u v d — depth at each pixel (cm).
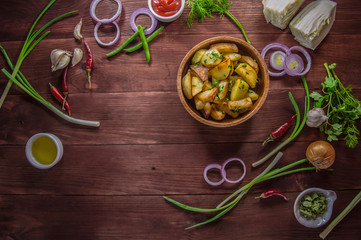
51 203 103
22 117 103
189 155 103
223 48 94
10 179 103
